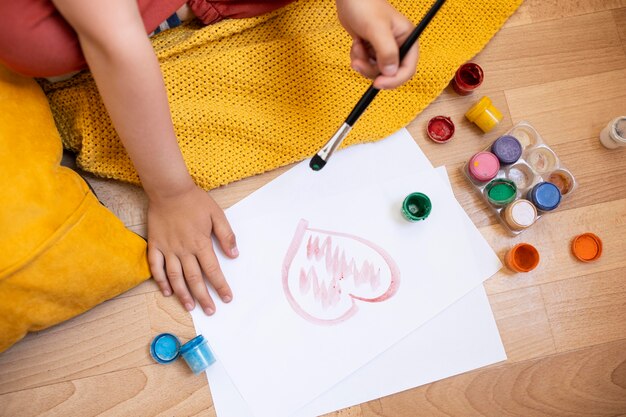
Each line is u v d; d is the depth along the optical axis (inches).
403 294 31.4
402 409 30.8
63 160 31.4
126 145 26.7
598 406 31.7
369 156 32.2
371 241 31.7
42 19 24.9
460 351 31.4
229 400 30.1
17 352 29.9
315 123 31.8
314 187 31.8
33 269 26.0
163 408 30.1
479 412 31.2
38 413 29.7
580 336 32.1
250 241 31.2
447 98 33.2
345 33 32.3
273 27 32.4
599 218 33.0
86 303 28.9
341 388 30.6
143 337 30.5
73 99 30.1
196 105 31.1
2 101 27.1
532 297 32.1
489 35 33.4
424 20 24.7
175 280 30.0
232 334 30.5
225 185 31.5
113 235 28.5
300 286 31.1
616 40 34.4
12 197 25.8
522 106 33.5
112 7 23.3
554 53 34.1
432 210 32.1
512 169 32.8
